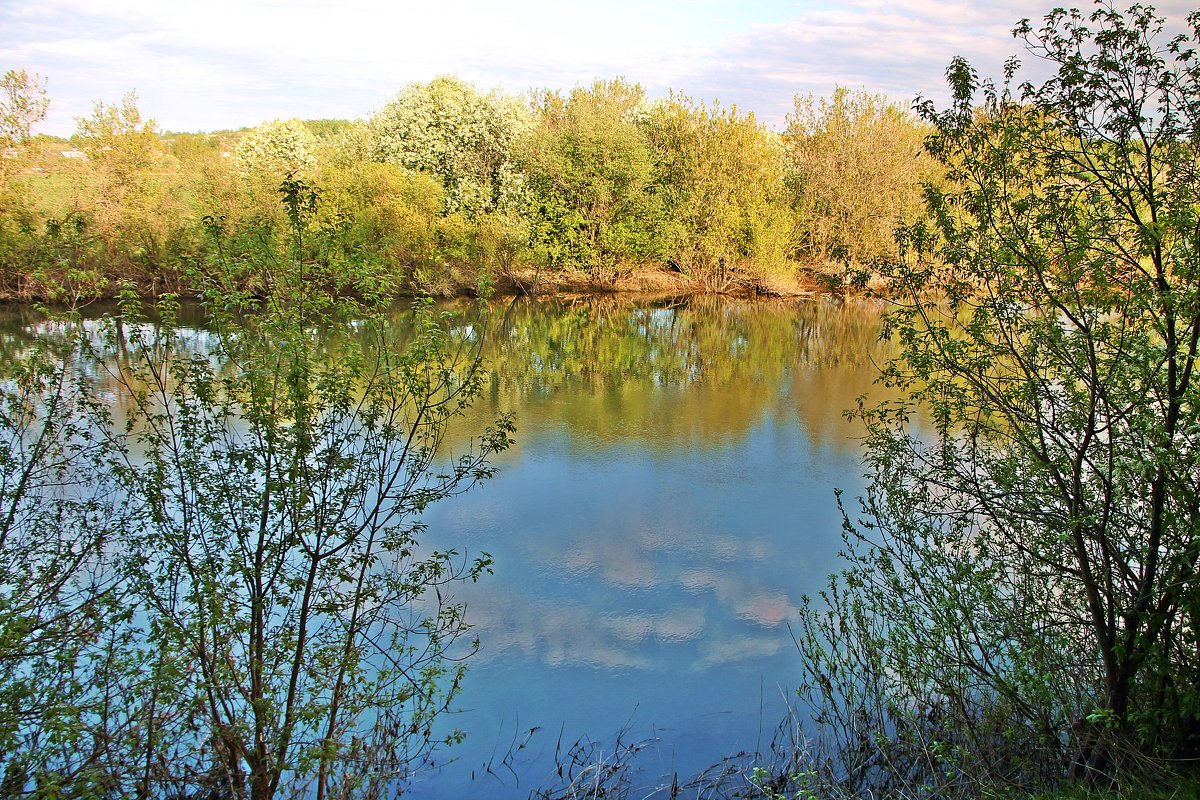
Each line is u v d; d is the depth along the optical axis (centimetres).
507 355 2912
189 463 661
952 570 717
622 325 3656
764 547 1274
